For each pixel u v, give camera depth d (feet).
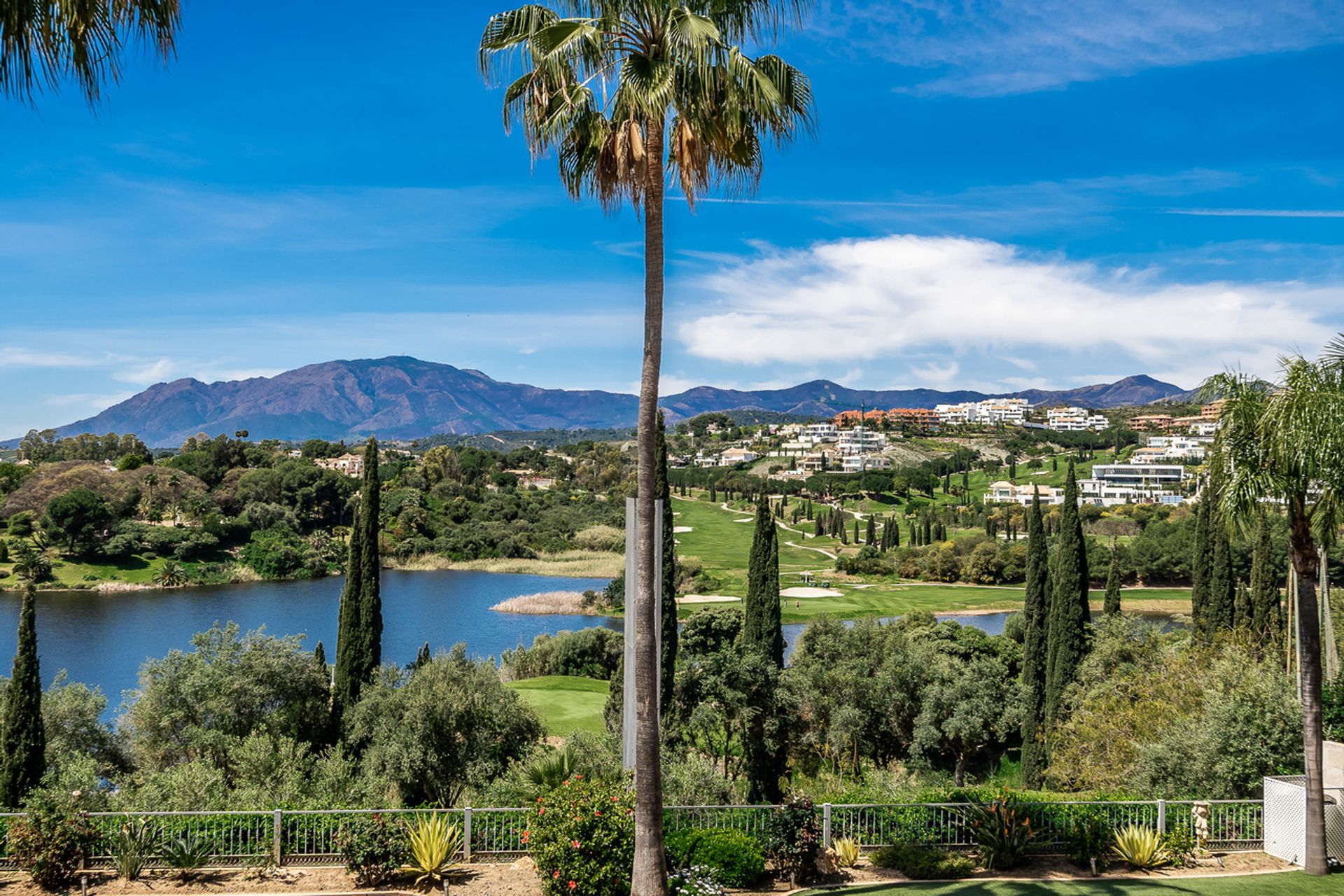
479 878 40.60
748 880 41.50
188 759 93.15
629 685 38.83
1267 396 45.62
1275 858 46.91
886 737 126.62
